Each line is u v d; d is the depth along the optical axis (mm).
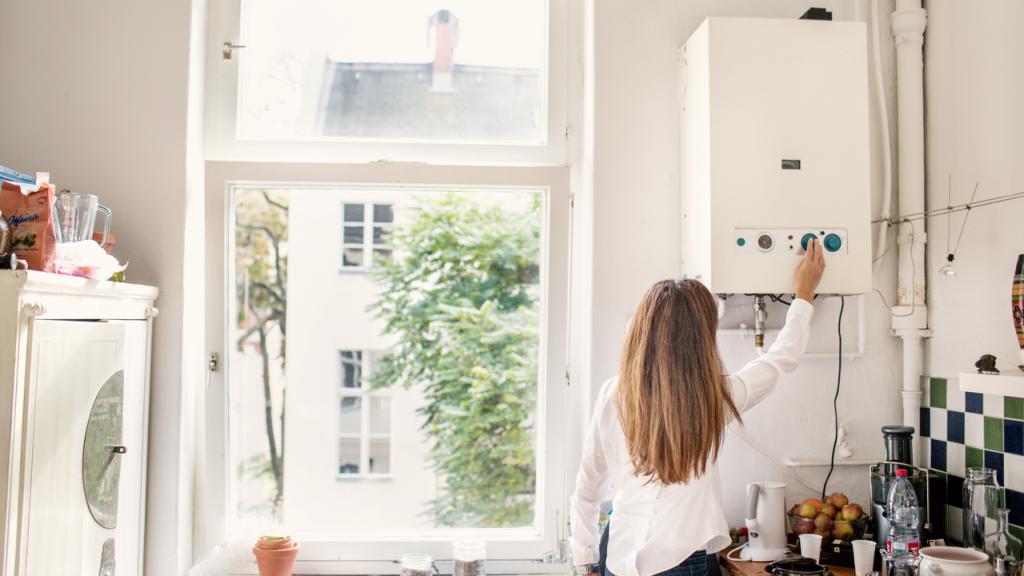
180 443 2113
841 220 2014
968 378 1684
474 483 2572
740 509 2225
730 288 1979
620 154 2248
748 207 1996
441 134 2354
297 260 3150
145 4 2172
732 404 1753
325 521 2357
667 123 2258
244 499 2449
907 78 2236
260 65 2344
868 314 2275
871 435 2262
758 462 2236
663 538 1701
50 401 1576
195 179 2219
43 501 1558
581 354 2305
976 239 2033
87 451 1726
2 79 2152
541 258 2350
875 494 2020
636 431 1714
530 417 2426
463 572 2090
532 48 2385
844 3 2307
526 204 2445
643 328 1753
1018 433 1876
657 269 2232
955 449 2094
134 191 2143
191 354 2195
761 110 2014
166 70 2164
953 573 1639
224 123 2277
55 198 1731
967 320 2064
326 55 2365
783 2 2289
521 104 2373
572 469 2279
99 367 1776
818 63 2033
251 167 2256
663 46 2270
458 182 2289
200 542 2219
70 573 1662
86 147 2150
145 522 2080
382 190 2326
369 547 2262
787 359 1900
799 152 2016
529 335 2430
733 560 1982
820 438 2250
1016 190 1889
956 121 2115
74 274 1675
